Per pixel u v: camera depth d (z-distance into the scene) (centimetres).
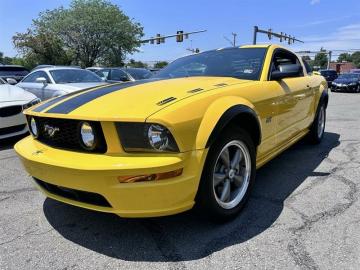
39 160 276
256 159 355
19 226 317
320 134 600
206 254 268
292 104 427
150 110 259
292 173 445
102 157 260
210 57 435
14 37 3616
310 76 541
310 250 268
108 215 334
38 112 303
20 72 2181
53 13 4150
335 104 1388
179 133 255
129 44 4303
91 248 280
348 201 356
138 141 254
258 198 367
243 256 264
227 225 310
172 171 253
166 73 429
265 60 400
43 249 279
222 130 290
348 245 273
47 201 371
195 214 321
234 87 329
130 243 286
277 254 264
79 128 269
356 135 680
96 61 4325
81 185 260
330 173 443
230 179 317
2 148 605
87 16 4028
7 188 410
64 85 845
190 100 277
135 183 250
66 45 4125
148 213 259
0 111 592
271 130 376
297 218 321
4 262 262
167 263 258
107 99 291
